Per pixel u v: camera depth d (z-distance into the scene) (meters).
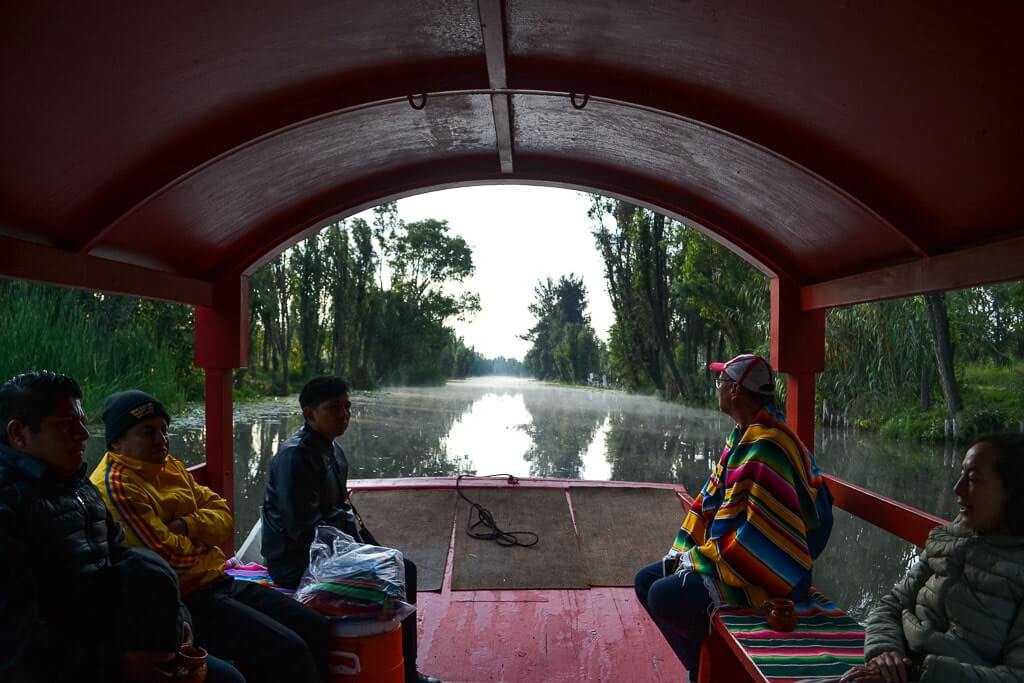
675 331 26.55
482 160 3.95
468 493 5.59
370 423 18.12
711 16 2.16
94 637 1.82
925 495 10.24
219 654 2.29
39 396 1.79
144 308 16.41
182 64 2.18
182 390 16.03
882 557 7.67
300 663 2.27
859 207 2.96
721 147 3.14
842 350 17.64
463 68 2.78
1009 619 1.62
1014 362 17.55
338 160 3.49
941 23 1.77
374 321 31.84
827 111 2.47
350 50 2.49
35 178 2.27
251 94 2.57
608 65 2.71
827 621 2.50
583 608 3.97
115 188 2.65
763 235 3.98
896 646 1.83
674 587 2.67
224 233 3.63
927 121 2.23
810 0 1.90
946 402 15.50
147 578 1.74
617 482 5.81
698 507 2.93
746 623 2.46
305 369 29.00
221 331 3.97
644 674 3.27
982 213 2.54
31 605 1.60
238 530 8.03
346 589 2.45
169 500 2.38
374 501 5.46
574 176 3.98
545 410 22.58
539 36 2.54
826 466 12.36
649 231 24.97
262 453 12.46
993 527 1.69
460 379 58.12
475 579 4.31
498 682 3.18
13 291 8.99
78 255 2.70
